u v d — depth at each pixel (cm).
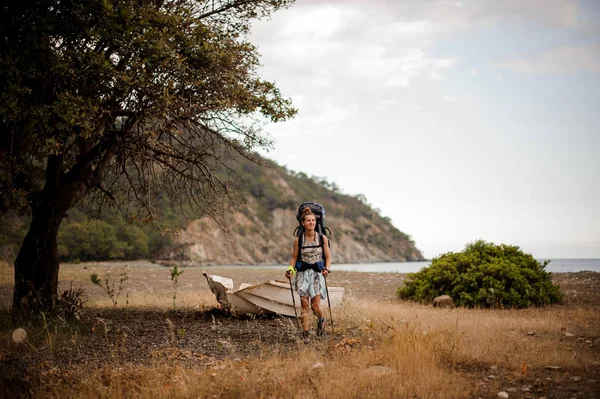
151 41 892
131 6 912
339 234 17138
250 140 1118
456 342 695
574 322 949
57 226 1070
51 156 1074
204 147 1157
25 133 989
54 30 879
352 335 796
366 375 555
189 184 1178
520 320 964
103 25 894
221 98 1001
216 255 12262
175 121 1015
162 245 11238
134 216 1247
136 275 2941
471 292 1311
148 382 545
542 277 1351
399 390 509
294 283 787
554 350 675
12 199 1003
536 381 546
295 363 610
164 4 1060
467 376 573
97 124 989
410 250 19312
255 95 1034
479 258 1400
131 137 1021
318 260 785
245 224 14050
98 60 859
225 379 552
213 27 1083
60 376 579
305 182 19138
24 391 533
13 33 848
